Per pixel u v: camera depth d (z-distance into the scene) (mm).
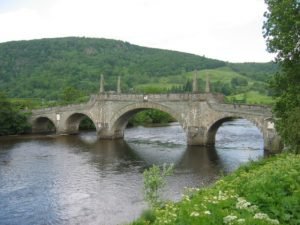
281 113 35719
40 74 192000
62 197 39250
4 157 61375
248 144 73375
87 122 104812
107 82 192375
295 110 31906
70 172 50750
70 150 68812
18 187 43125
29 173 50000
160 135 90875
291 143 31859
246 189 16891
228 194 16625
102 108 83500
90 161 58594
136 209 35344
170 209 15977
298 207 14234
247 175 21516
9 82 181750
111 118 82562
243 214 13445
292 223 13289
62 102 116500
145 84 196750
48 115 93625
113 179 46844
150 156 62781
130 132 97500
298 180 16891
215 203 15141
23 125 92750
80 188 42719
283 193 15453
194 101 70500
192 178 46906
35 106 107438
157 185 22969
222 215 13562
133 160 59500
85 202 37625
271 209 14070
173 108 73250
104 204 36906
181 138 84750
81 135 91250
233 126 106938
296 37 33094
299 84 34281
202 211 14141
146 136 88938
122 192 40906
